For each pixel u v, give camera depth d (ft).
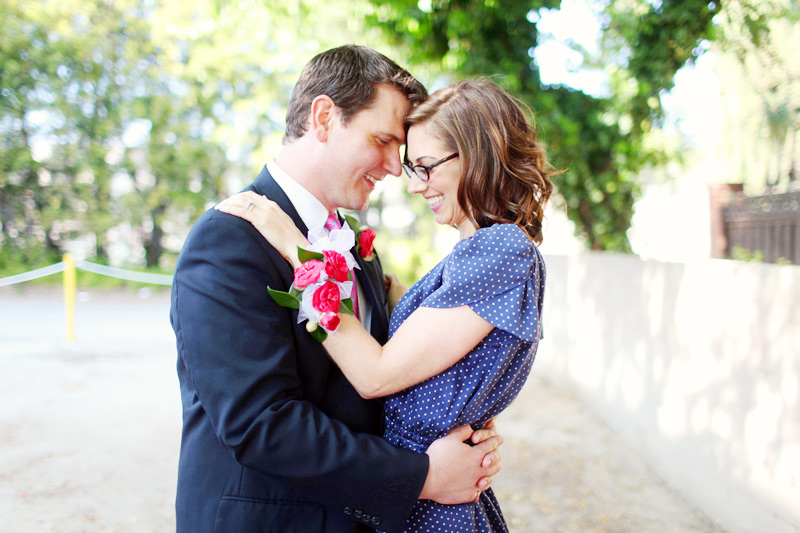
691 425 10.93
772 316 8.57
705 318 10.48
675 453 11.51
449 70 19.33
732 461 9.54
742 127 14.16
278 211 4.61
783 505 8.23
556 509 10.77
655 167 21.36
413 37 19.10
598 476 12.20
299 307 4.22
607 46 18.45
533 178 4.73
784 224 12.55
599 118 19.63
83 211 45.29
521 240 4.42
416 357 4.34
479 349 4.46
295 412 4.13
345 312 4.40
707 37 15.17
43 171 44.62
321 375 4.65
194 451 4.48
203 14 23.26
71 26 41.91
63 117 43.37
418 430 4.64
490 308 4.32
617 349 14.79
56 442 13.52
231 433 4.00
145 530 9.91
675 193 22.71
